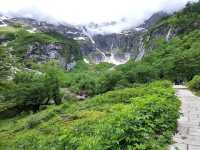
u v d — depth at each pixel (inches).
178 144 375.6
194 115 581.3
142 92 1113.4
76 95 3700.8
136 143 314.2
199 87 1402.6
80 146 329.4
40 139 671.8
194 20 7819.9
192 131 442.3
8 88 1657.2
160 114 435.2
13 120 2305.6
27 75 3351.4
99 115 829.8
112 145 305.1
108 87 3102.9
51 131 828.6
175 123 462.9
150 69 3191.4
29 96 2741.1
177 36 7549.2
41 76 3656.5
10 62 1674.5
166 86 1187.3
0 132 1444.4
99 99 1343.5
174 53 4537.4
